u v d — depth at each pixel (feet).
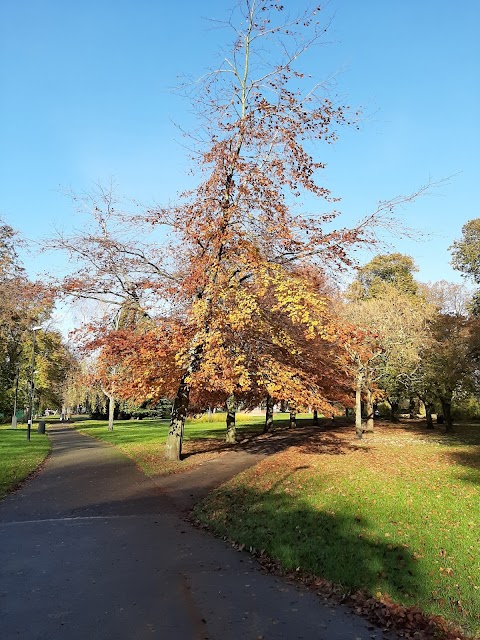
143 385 49.49
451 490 35.96
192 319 47.01
